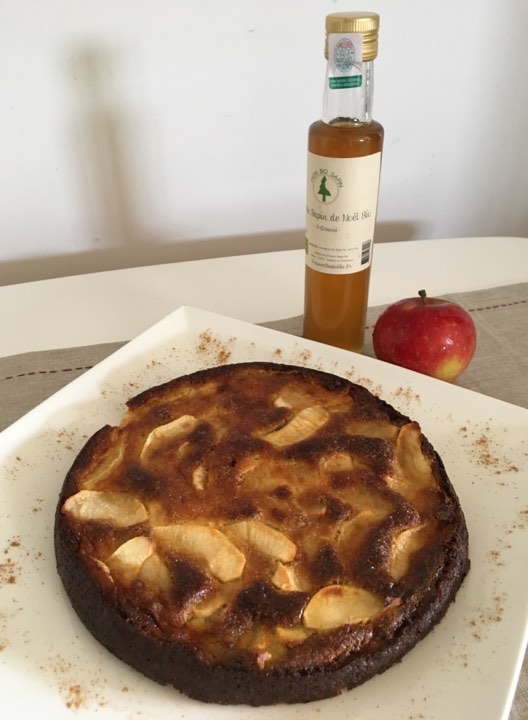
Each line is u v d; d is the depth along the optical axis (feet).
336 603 0.90
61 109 1.71
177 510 1.02
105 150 1.81
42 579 1.01
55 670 0.89
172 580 0.93
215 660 0.85
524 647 0.89
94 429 1.26
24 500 1.12
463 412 1.27
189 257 2.08
